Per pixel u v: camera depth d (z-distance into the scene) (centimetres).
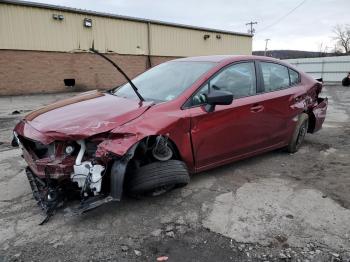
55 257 271
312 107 559
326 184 418
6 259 268
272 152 547
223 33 2700
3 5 1578
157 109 344
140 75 478
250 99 430
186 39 2441
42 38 1733
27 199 372
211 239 297
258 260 269
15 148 587
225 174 446
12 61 1652
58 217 331
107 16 1970
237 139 418
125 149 298
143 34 2180
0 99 1508
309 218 332
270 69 483
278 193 389
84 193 299
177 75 418
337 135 678
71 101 384
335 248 283
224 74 414
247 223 322
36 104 1327
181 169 338
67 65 1858
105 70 2030
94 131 297
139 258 271
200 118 367
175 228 314
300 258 271
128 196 373
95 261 267
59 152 302
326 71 3459
